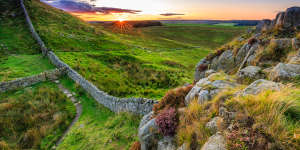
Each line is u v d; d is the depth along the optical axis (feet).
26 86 57.06
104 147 28.84
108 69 90.94
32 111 41.47
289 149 8.62
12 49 104.22
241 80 21.83
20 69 72.23
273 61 26.00
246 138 9.80
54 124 36.94
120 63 112.78
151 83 79.05
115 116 39.70
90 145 29.94
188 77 102.89
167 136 17.76
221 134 11.69
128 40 258.98
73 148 29.84
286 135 8.96
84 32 200.95
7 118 37.19
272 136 9.30
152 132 19.31
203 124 14.46
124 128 33.65
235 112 12.21
